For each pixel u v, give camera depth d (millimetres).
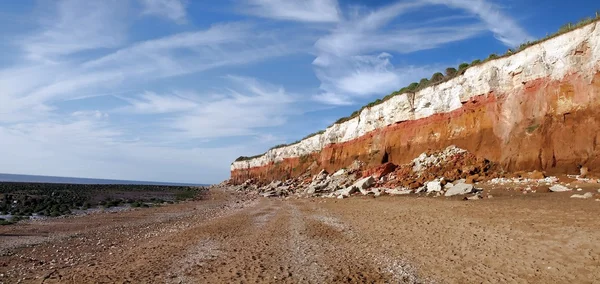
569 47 27094
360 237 18016
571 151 25578
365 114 55781
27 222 26906
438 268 12406
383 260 13742
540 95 29141
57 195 59094
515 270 11445
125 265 13578
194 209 39438
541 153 27609
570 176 24391
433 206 23984
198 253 15414
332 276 11930
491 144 33625
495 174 29766
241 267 13062
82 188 87125
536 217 16938
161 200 56562
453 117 39344
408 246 15469
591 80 25500
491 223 17172
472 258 12992
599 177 22812
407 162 43812
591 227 14109
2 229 23219
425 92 43188
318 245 16672
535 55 29875
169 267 13180
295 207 35062
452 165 35250
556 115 27438
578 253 11922
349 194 40406
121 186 111250
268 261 13906
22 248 17188
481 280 11023
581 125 25547
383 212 24875
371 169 45438
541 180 25266
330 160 63344
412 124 45281
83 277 12016
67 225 25453
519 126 30453
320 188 51844
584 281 10086
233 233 20516
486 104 35250
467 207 21766
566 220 15633
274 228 21906
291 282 11367
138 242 18594
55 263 14094
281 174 83750
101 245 17891
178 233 21000
